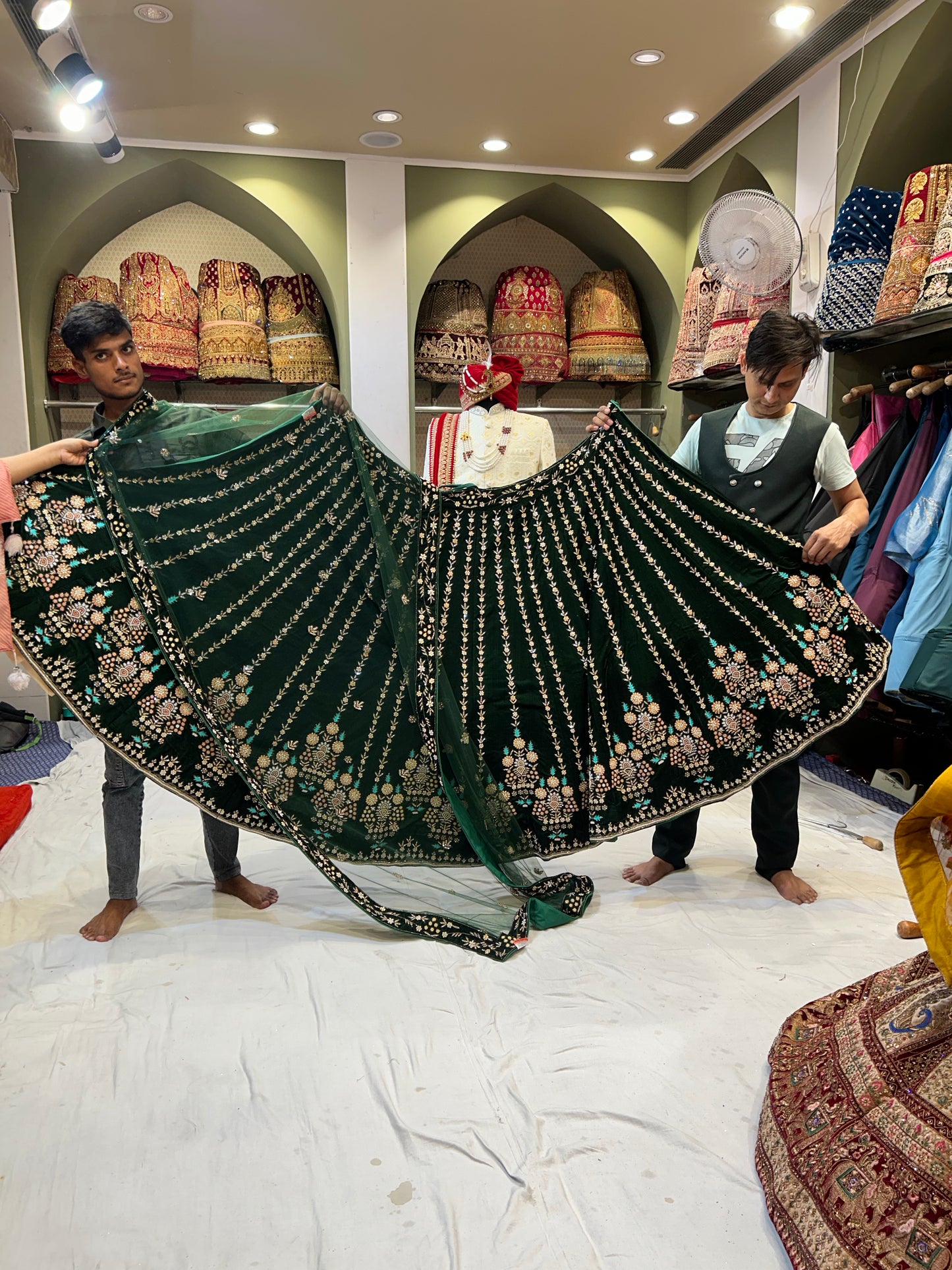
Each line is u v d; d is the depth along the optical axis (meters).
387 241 4.79
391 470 2.29
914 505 3.02
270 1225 1.32
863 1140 1.25
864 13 3.36
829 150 3.78
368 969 2.02
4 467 1.88
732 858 2.69
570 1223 1.32
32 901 2.41
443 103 4.09
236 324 4.68
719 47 3.61
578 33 3.48
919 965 1.37
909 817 1.21
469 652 2.30
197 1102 1.58
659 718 2.27
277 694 2.13
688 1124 1.53
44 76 3.79
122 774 2.19
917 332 3.42
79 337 2.00
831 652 2.21
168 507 2.06
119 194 4.61
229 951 2.10
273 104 4.08
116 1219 1.33
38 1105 1.57
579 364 5.12
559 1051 1.72
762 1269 1.25
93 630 1.99
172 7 3.24
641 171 4.98
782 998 1.90
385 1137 1.50
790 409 2.29
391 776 2.24
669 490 2.28
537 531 2.34
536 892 2.35
